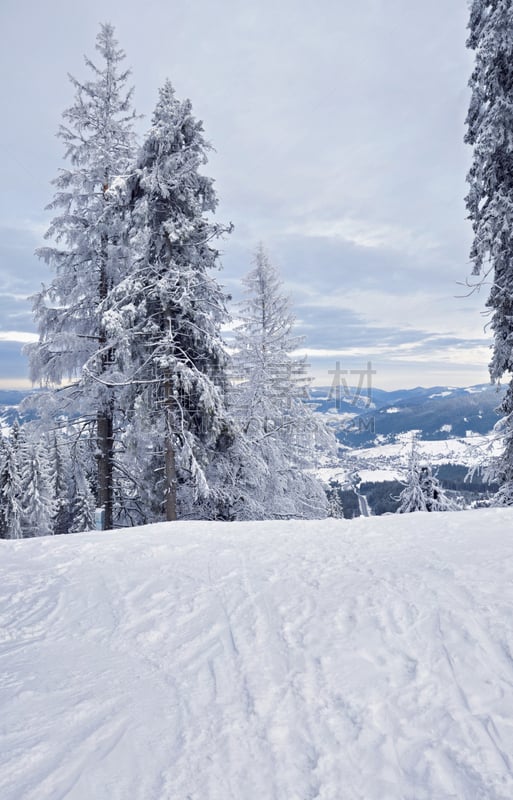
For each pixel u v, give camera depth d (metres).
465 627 4.02
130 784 2.66
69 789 2.62
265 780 2.67
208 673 3.85
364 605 4.71
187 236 13.22
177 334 13.89
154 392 13.76
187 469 13.50
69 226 15.16
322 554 6.77
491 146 11.20
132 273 13.45
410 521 8.43
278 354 19.23
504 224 11.05
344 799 2.51
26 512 32.31
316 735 3.02
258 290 20.17
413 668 3.63
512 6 10.77
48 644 4.53
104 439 15.54
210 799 2.54
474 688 3.31
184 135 13.91
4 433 32.78
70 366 15.36
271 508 17.77
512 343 11.84
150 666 4.04
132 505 16.91
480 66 11.51
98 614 5.18
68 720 3.27
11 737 3.09
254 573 6.14
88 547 7.86
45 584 6.17
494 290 12.16
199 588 5.75
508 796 2.42
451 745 2.83
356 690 3.44
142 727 3.18
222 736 3.06
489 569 5.20
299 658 3.94
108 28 15.69
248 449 15.62
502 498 12.15
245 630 4.54
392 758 2.78
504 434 12.17
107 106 15.58
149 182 12.69
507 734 2.86
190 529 9.00
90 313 15.88
